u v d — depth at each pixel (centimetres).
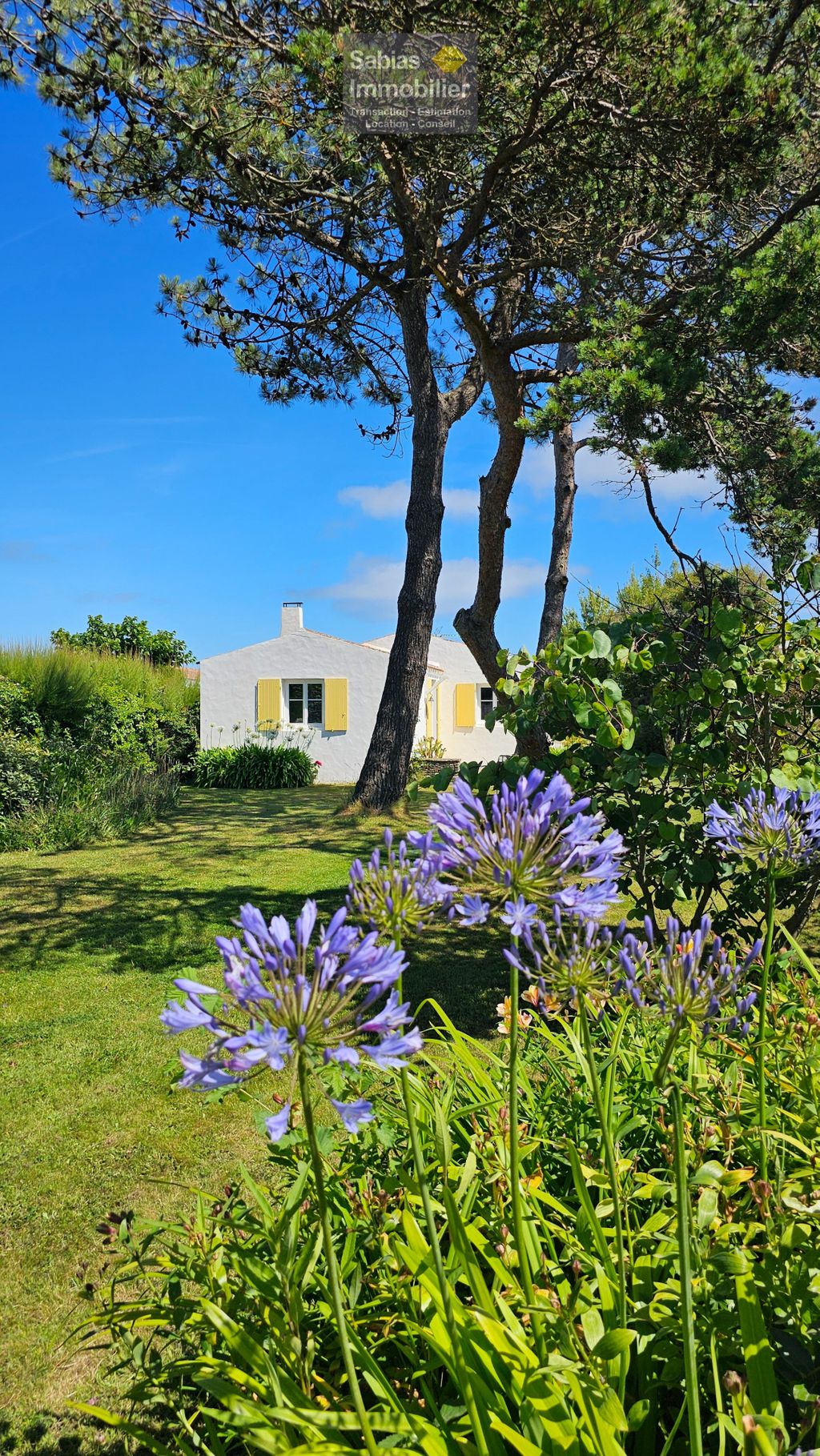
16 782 1191
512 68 536
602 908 122
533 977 131
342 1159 196
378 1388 128
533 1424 119
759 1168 180
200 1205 181
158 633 2672
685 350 545
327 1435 124
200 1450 154
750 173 552
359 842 1137
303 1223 175
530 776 122
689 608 478
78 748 1393
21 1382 252
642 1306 142
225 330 1025
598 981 131
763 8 534
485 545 727
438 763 1920
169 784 1597
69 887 887
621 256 659
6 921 757
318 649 2091
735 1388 118
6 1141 388
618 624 432
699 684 398
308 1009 101
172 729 1903
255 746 2000
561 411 516
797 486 677
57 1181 354
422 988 561
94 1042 496
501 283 753
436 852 123
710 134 526
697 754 404
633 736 386
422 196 629
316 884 889
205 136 599
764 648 402
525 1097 217
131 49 579
